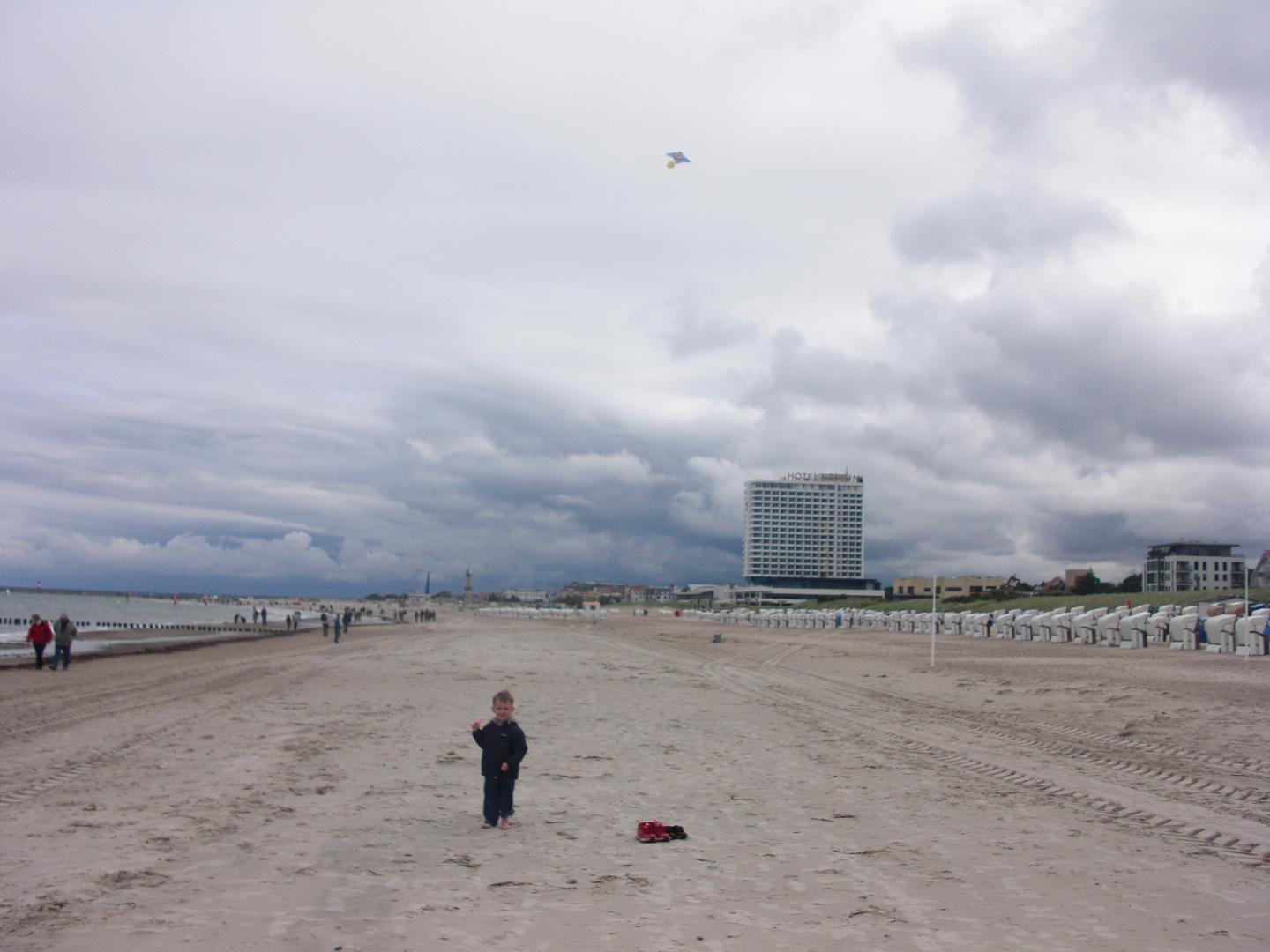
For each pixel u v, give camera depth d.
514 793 9.85
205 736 13.80
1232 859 7.36
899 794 10.03
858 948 5.18
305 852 7.25
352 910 5.79
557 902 6.06
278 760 11.67
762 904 6.05
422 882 6.46
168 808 8.83
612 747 13.30
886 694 21.80
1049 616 47.16
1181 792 10.12
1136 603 64.38
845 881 6.64
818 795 9.98
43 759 11.69
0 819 8.37
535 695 21.33
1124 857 7.39
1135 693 19.55
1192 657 30.73
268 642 53.84
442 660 34.12
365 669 28.98
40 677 25.77
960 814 9.02
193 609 187.50
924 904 6.09
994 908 6.00
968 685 23.11
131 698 19.58
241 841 7.59
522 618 143.88
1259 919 5.79
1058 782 10.74
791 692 22.38
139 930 5.32
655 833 7.95
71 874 6.55
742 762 12.11
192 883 6.33
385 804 9.20
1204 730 14.54
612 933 5.41
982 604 86.31
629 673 29.02
